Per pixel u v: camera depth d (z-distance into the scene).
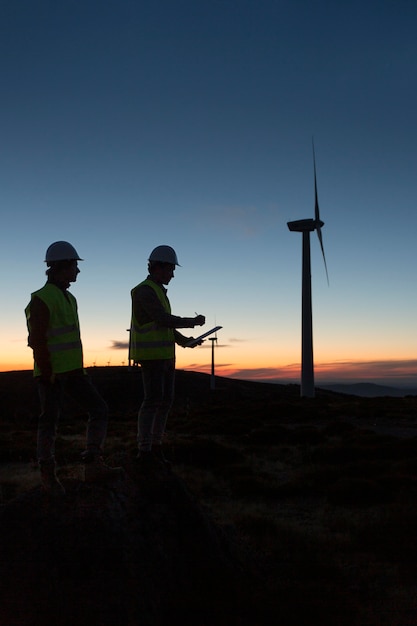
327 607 7.19
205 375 106.81
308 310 60.50
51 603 5.34
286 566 8.84
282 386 105.06
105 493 6.23
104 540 5.74
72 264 6.00
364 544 10.21
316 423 33.50
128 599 5.48
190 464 19.89
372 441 23.20
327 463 19.73
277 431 27.03
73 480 6.44
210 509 13.04
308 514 12.95
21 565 5.52
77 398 6.15
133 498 6.51
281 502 14.39
